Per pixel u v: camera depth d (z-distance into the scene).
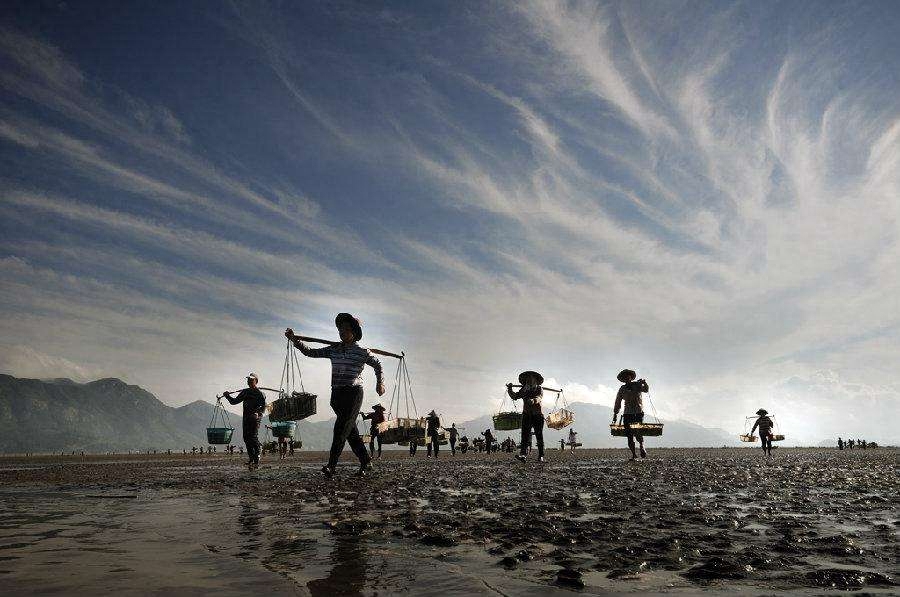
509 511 5.08
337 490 7.48
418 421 15.91
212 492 7.38
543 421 17.17
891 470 11.72
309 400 11.33
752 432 24.77
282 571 2.55
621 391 18.12
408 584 2.36
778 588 2.38
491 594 2.22
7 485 9.31
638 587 2.38
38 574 2.39
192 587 2.19
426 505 5.62
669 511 5.10
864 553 3.16
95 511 5.14
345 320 10.59
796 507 5.45
